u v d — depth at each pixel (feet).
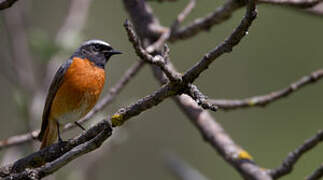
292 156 27.27
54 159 22.08
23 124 36.09
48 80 37.47
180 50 51.60
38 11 49.08
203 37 51.44
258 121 51.83
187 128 51.98
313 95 51.47
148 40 32.99
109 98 31.96
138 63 31.99
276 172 27.63
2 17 38.99
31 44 35.86
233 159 28.81
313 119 51.06
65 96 29.58
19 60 38.01
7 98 47.24
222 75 51.72
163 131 52.11
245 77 51.06
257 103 30.30
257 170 27.99
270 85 50.93
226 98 51.34
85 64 30.22
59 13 49.47
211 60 18.40
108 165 50.37
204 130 30.25
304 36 50.75
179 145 51.65
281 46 51.01
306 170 47.32
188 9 32.07
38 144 35.22
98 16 52.54
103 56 31.32
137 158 51.26
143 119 52.08
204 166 51.19
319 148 47.88
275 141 50.70
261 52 51.34
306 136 50.62
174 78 18.81
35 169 20.95
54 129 30.32
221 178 50.55
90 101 30.35
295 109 51.78
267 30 51.26
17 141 29.96
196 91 18.74
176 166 33.83
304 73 50.44
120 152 50.96
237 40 18.03
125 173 50.88
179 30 31.24
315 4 28.35
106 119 20.29
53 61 38.06
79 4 39.47
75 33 36.58
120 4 53.01
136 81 53.11
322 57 50.31
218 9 30.04
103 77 31.01
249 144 51.01
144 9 33.71
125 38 53.11
